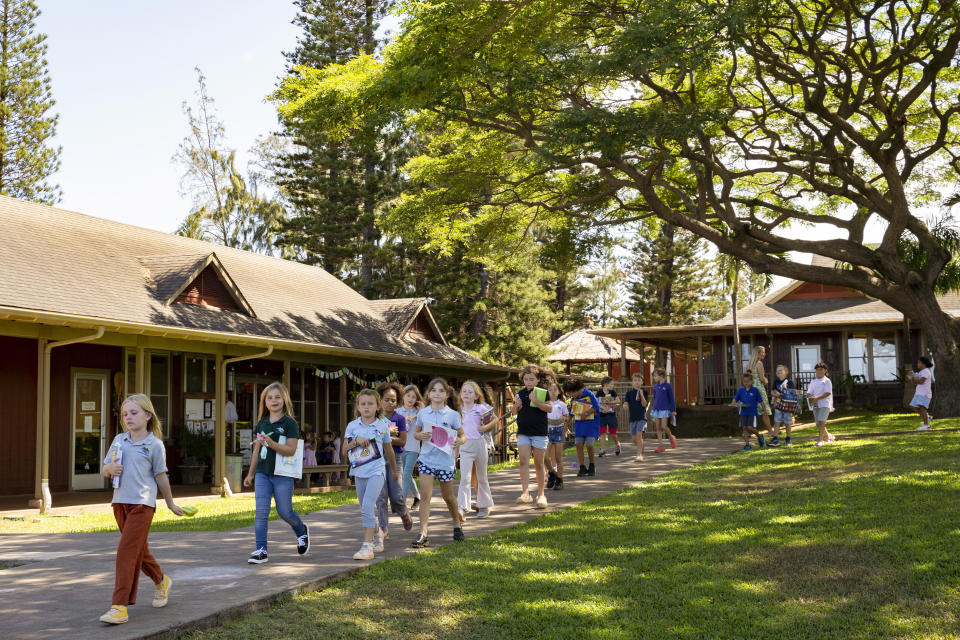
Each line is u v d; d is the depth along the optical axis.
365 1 44.44
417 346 27.62
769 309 36.53
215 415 18.08
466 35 18.69
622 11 20.05
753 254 24.27
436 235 27.22
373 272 43.19
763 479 12.93
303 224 41.62
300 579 7.04
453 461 9.03
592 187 25.81
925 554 7.83
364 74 20.72
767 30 20.67
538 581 7.43
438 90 18.95
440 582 7.29
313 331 22.33
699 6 17.61
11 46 36.91
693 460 17.03
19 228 17.98
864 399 32.00
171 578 7.22
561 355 42.00
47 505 14.26
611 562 8.09
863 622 6.40
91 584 7.06
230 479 18.17
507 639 6.12
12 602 6.41
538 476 11.33
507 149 23.08
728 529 9.28
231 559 8.16
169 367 20.41
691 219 23.62
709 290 62.38
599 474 15.28
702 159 22.08
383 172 40.06
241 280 23.17
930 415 24.11
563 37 20.16
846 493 10.88
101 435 19.05
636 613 6.67
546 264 29.36
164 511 13.72
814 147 25.44
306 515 11.94
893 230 23.83
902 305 24.61
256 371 23.02
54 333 14.88
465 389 10.59
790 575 7.54
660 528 9.47
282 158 42.34
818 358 35.12
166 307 18.17
